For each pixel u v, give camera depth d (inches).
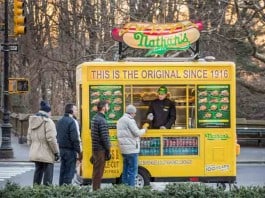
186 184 362.9
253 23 1189.7
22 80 985.5
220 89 565.0
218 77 564.4
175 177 561.6
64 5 1549.0
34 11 1797.5
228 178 565.9
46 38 1870.1
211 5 1222.9
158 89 561.6
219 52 1257.4
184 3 1247.5
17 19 893.8
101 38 1344.7
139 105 561.9
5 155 989.8
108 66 555.8
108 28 1312.7
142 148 558.9
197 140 564.4
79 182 566.6
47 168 530.9
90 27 1359.5
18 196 350.6
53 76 2092.8
